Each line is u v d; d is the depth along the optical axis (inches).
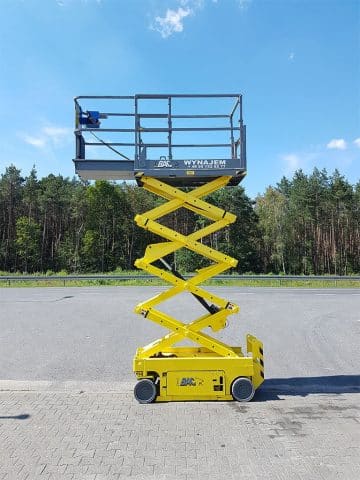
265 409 191.2
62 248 2076.8
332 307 533.6
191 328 218.1
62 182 2427.4
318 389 225.8
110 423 175.8
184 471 135.0
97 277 940.6
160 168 229.5
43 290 790.5
